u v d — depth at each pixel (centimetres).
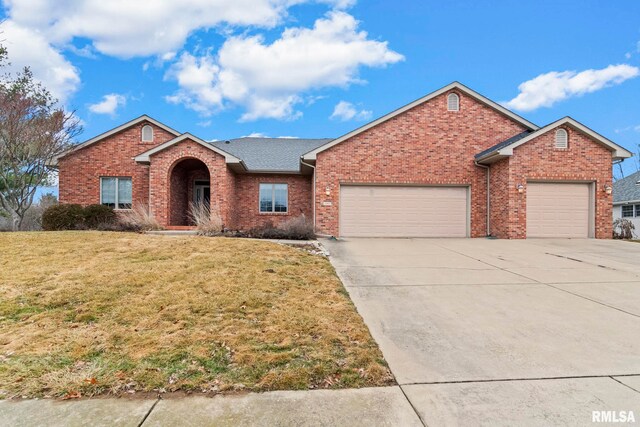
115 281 583
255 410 279
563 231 1371
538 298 573
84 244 877
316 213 1441
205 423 262
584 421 268
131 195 1677
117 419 266
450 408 285
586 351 387
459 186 1484
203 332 412
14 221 1511
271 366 344
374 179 1457
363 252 1003
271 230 1247
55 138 1560
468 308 525
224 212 1482
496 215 1429
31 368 331
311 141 2177
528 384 321
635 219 2345
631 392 308
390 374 338
